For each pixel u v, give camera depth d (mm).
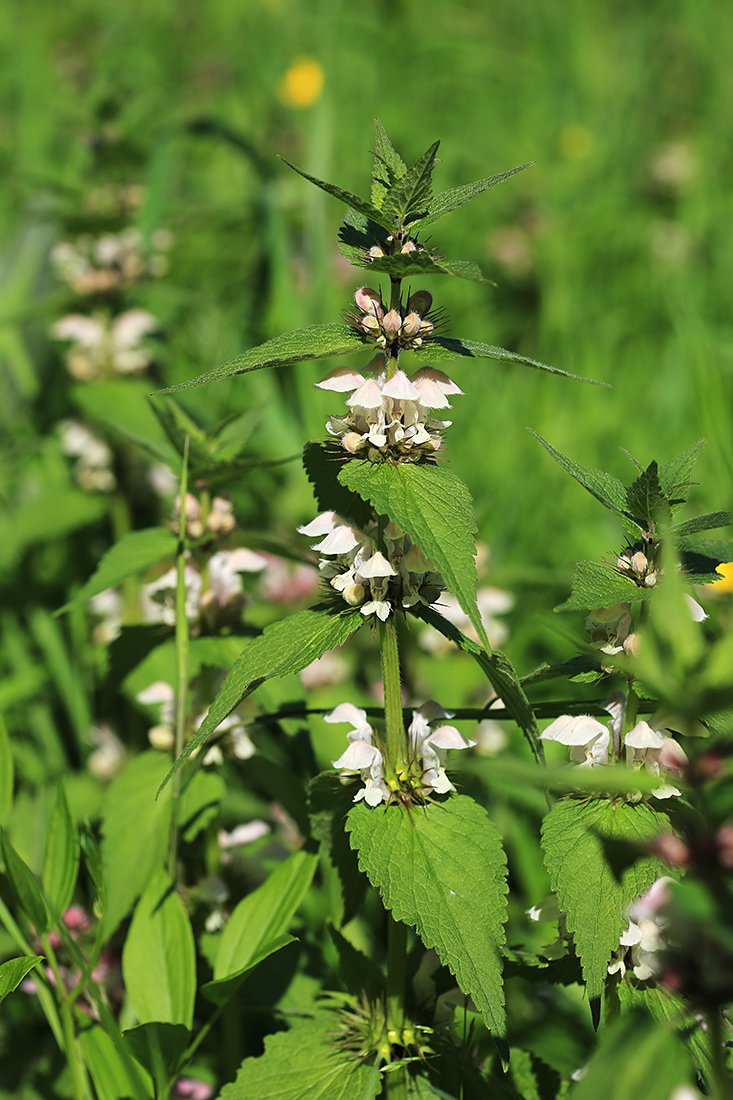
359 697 1626
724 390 2027
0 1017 1317
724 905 977
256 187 2156
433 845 1111
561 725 1113
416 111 3328
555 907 1139
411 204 1084
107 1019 1158
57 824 1213
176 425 1273
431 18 3881
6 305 2104
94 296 1797
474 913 1096
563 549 1842
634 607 1171
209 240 2617
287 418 1966
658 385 2221
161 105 2250
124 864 1247
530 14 3836
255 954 1161
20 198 2166
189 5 4051
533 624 1584
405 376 1098
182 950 1194
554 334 2344
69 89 2834
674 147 3164
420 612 1121
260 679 1091
